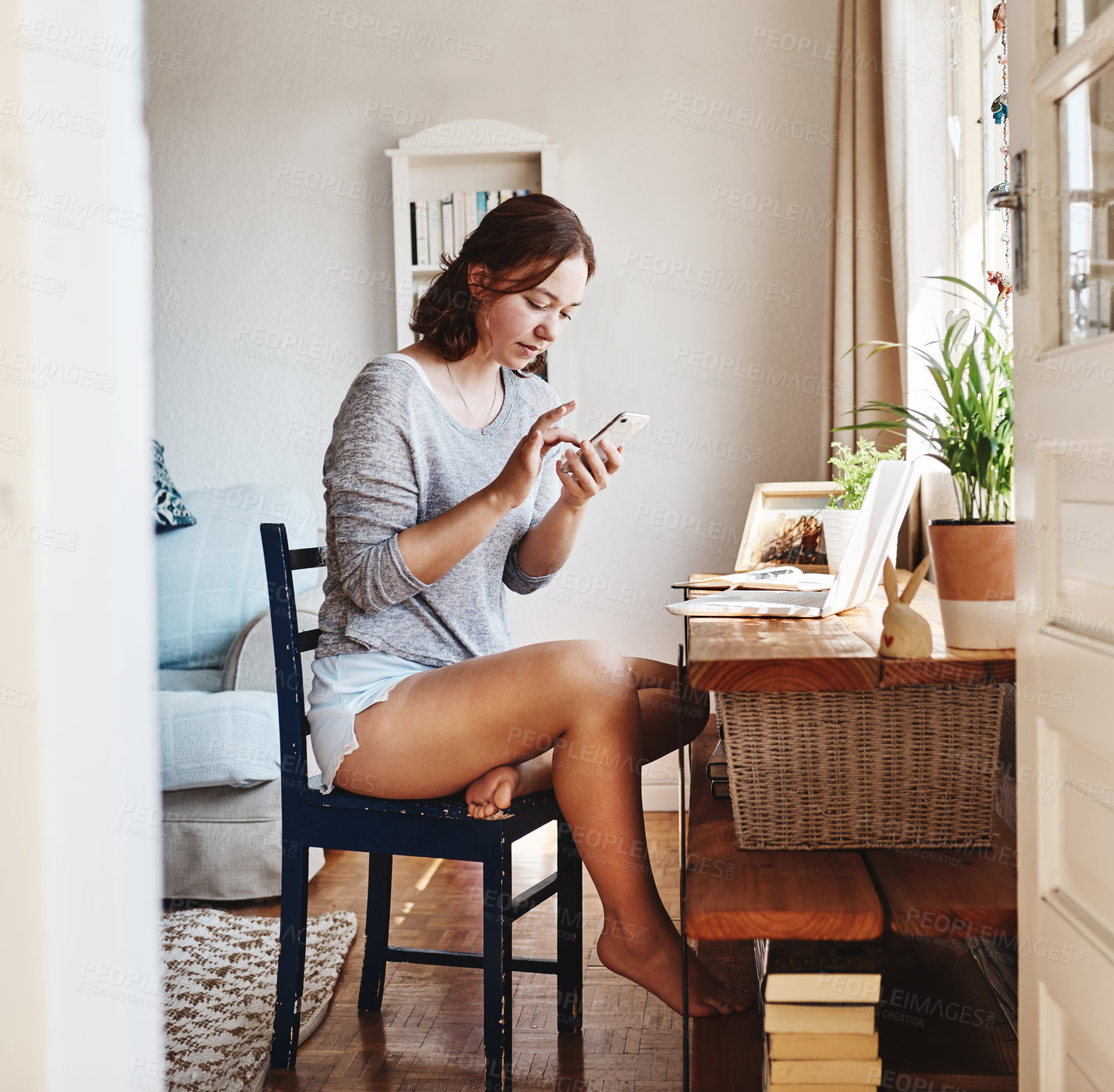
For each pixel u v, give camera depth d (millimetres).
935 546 1229
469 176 3348
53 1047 710
